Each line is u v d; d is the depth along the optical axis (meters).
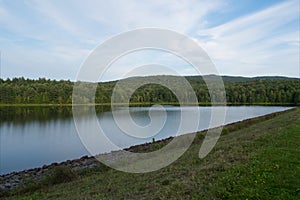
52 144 21.92
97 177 10.12
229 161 8.12
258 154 8.38
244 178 6.06
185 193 5.73
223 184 5.86
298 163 7.18
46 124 33.34
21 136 25.42
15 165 16.17
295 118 22.08
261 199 4.96
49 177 10.77
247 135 14.70
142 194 6.39
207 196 5.32
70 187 9.09
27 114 46.00
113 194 7.00
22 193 9.69
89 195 7.36
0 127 31.00
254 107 64.00
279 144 9.98
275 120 23.72
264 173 6.27
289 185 5.55
